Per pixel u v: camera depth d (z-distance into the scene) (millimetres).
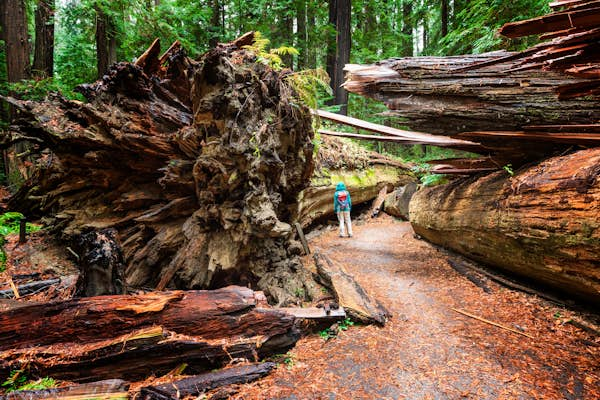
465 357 3205
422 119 4898
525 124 4230
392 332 3785
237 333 3430
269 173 5398
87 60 12992
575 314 3885
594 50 2770
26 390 2549
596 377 2814
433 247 7426
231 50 5898
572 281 3623
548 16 2564
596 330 3453
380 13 18672
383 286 5109
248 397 2734
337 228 10008
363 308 4133
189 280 5305
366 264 6195
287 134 5684
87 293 3840
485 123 4488
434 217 6781
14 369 2861
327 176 9797
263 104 5398
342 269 5406
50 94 6590
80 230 6438
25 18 11578
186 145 5672
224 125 5102
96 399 2510
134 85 6051
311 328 3949
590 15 2391
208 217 5320
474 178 5887
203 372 3252
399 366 3137
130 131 5871
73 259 6617
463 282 5250
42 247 7012
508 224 4336
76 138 5855
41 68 12742
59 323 3148
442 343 3488
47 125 5918
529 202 3947
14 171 12109
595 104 3715
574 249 3328
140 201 6461
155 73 7207
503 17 7262
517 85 4207
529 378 2830
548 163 4082
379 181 12633
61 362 2920
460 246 6152
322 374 3072
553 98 3969
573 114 3850
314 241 8133
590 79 3293
